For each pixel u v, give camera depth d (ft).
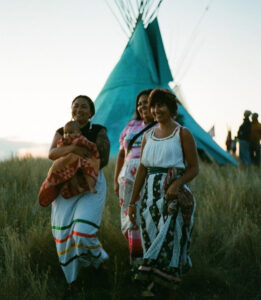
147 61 44.98
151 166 10.19
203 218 15.62
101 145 11.56
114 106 43.16
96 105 45.42
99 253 10.95
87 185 10.93
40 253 12.38
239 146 37.24
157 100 10.14
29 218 15.84
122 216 12.48
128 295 10.66
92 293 10.62
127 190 12.29
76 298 10.47
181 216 9.77
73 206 11.05
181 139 9.98
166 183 9.76
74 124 11.12
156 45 45.03
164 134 10.21
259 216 16.78
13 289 10.12
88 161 10.88
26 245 12.79
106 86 46.01
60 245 10.84
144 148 10.39
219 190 20.11
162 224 9.65
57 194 11.12
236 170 29.25
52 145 11.78
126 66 46.06
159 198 9.89
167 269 9.39
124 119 42.14
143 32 45.52
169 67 45.29
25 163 27.43
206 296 10.80
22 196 18.60
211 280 11.59
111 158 35.22
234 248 13.33
